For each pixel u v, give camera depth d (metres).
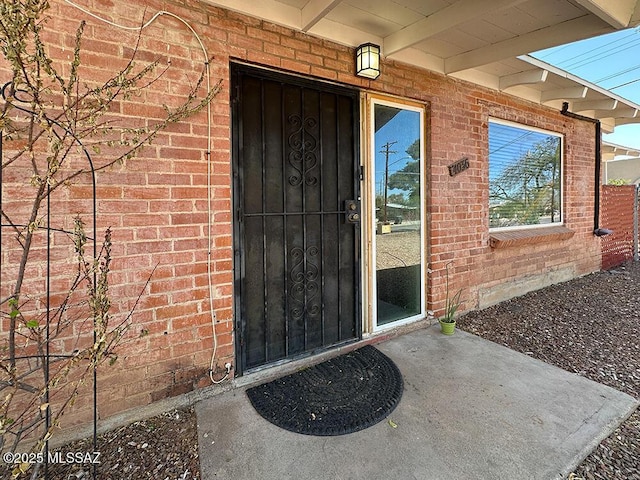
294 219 2.79
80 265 1.75
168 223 2.15
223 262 2.36
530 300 4.38
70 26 1.85
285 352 2.78
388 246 3.34
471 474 1.63
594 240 5.85
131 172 2.03
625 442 1.87
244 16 2.38
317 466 1.69
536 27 2.83
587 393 2.29
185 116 2.17
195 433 1.94
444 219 3.63
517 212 4.64
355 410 2.12
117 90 1.94
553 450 1.77
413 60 3.25
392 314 3.39
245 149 2.53
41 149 1.79
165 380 2.18
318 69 2.71
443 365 2.69
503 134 4.39
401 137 3.37
